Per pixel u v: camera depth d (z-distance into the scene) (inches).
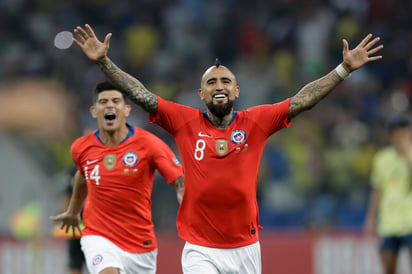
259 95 2326.5
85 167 923.4
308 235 1576.0
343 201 1957.4
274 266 1562.5
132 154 913.5
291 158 1995.6
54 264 1491.1
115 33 2534.5
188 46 2479.1
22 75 2292.1
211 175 769.6
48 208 1680.6
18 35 2447.1
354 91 2322.8
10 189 1710.1
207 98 776.3
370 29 2583.7
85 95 2247.8
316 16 2549.2
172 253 1536.7
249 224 786.8
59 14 2522.1
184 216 797.2
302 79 2409.0
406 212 1323.8
